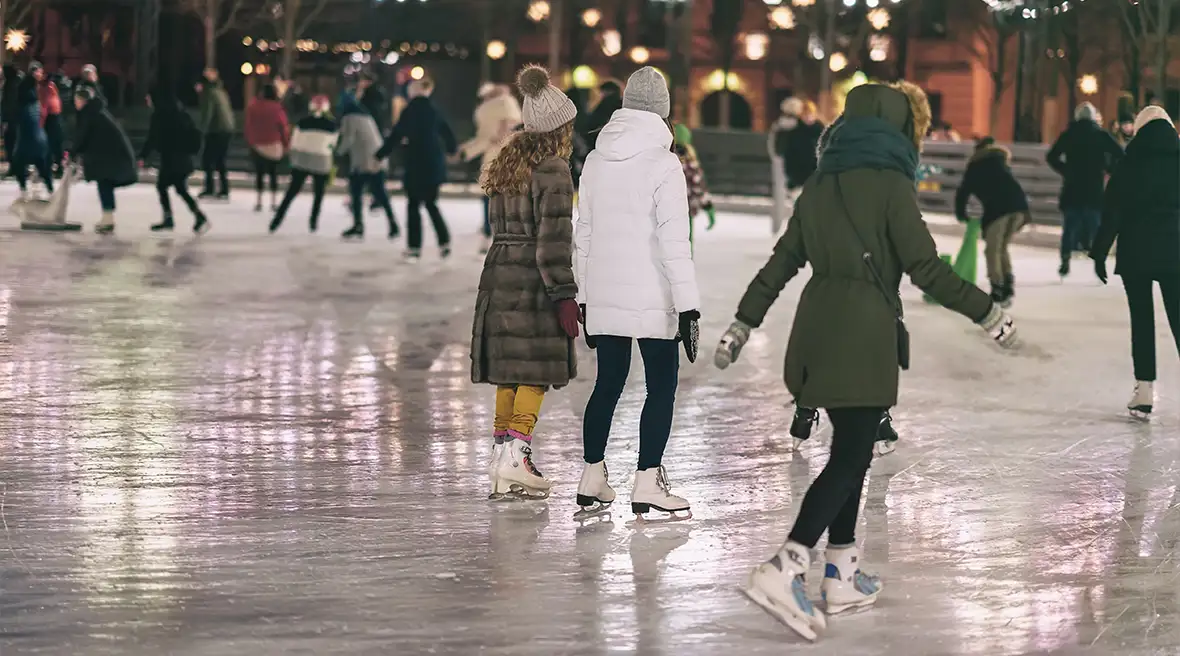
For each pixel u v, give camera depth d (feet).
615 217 27.32
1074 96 174.70
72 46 208.23
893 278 22.27
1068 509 29.37
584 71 196.54
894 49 191.62
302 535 26.45
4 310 54.24
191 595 22.91
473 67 196.44
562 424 36.86
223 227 93.50
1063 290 71.82
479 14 192.13
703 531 27.22
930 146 121.08
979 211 118.01
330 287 64.28
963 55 193.47
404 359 46.21
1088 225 77.66
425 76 76.69
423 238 90.99
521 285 28.99
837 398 21.81
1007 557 25.89
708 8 197.36
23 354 45.19
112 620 21.70
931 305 63.67
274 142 107.04
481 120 80.53
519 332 28.94
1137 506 29.66
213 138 118.42
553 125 28.73
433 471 31.68
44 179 112.98
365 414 37.65
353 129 87.56
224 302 58.23
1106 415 39.42
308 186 140.87
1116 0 169.27
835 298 22.12
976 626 22.12
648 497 28.04
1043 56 176.04
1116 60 174.81
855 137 22.38
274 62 204.64
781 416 38.45
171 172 87.40
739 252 86.94
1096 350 51.16
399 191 131.64
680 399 40.60
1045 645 21.33
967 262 64.90
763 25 195.93
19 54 207.51
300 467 31.78
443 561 25.02
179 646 20.63
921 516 28.73
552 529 27.22
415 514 28.12
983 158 63.62
